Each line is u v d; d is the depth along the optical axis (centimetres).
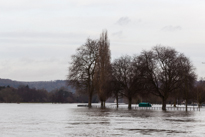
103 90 12438
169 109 13525
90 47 13238
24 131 4506
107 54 12838
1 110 12400
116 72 12850
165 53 11719
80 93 14062
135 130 4697
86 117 7506
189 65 11706
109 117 7506
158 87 12325
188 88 11781
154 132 4469
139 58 12062
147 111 11094
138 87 12138
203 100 18625
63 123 5822
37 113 9706
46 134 4169
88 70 13225
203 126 5416
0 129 4772
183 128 5050
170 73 11669
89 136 3991
